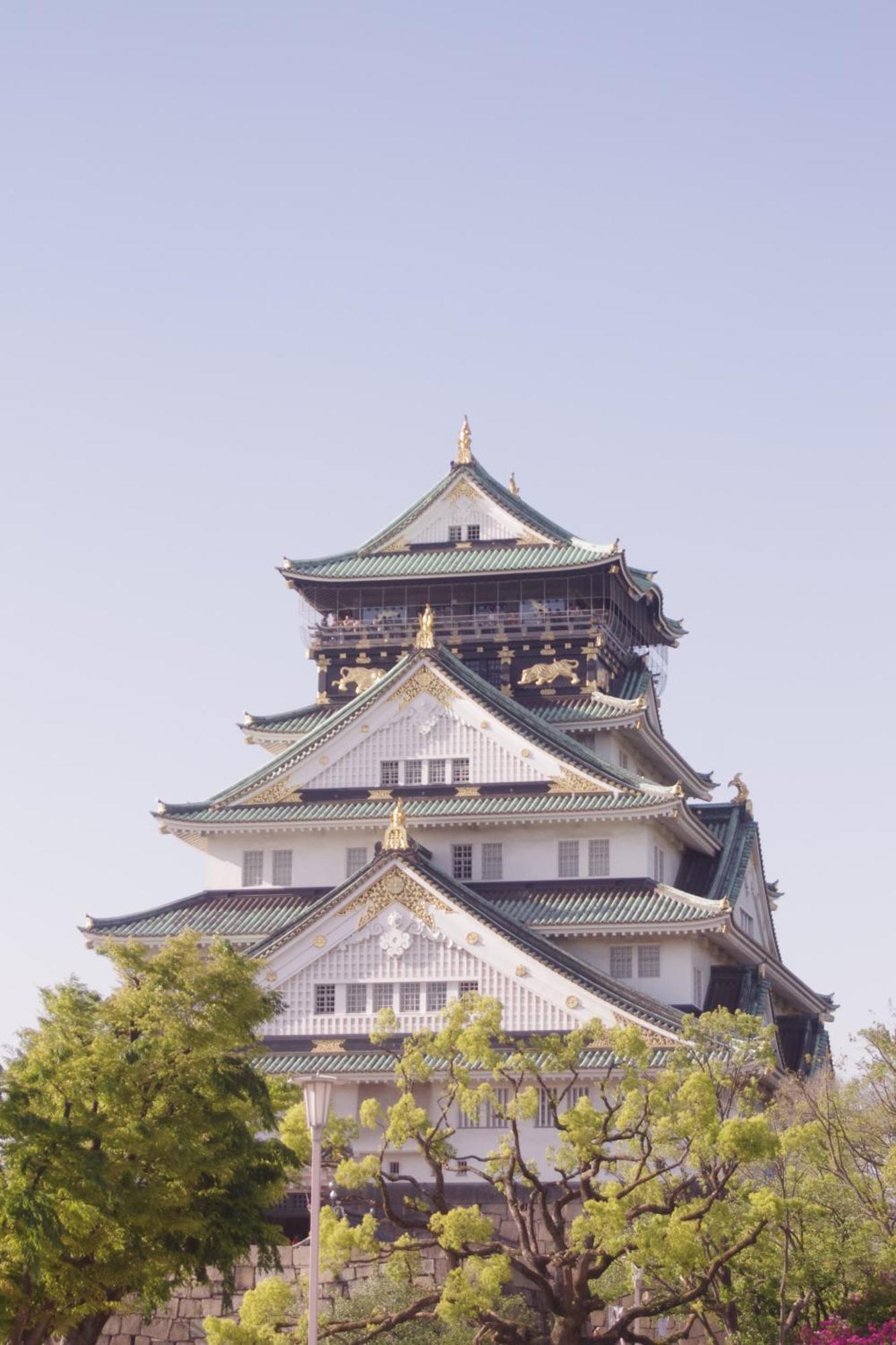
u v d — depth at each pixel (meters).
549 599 128.00
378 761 113.56
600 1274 67.19
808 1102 84.44
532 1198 71.31
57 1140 63.06
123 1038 69.00
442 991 99.00
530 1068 69.50
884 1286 73.81
